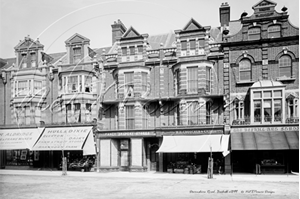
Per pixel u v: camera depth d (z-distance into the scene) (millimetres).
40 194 16156
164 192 16609
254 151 26984
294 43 26938
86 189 17750
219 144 26203
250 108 26953
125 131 29828
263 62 27547
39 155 33219
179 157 29031
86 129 31094
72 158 32375
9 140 32656
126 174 26844
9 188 18359
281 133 25391
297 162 26375
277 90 26391
